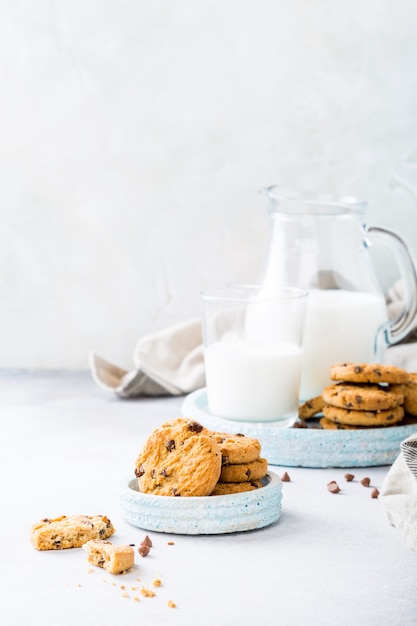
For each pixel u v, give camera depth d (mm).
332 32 1562
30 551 1024
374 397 1208
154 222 1608
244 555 1018
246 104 1580
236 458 1077
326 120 1576
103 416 1400
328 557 1014
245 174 1592
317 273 1311
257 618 924
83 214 1614
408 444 1047
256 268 1604
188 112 1588
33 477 1183
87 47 1590
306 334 1305
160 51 1582
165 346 1514
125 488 1075
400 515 1032
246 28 1568
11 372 1625
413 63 1562
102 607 939
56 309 1630
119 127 1598
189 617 926
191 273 1611
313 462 1210
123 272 1618
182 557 1014
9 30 1598
